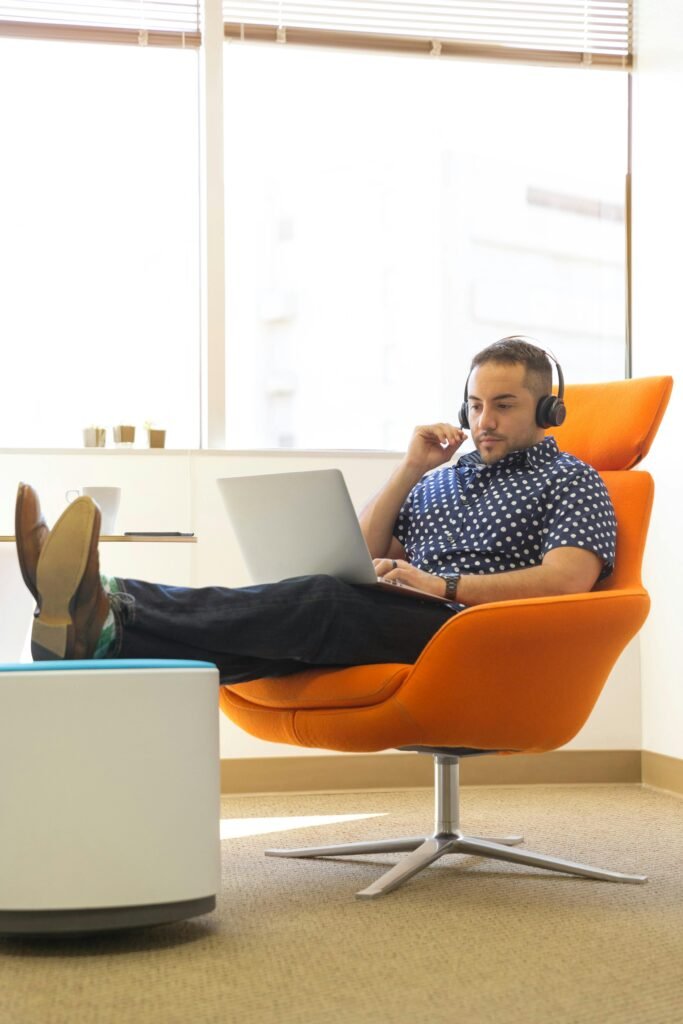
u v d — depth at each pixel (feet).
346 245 12.83
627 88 13.37
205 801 6.41
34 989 5.59
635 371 12.96
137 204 12.50
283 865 8.59
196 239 12.57
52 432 12.28
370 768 12.22
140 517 11.73
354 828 10.19
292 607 7.38
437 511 8.92
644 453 8.68
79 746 6.12
